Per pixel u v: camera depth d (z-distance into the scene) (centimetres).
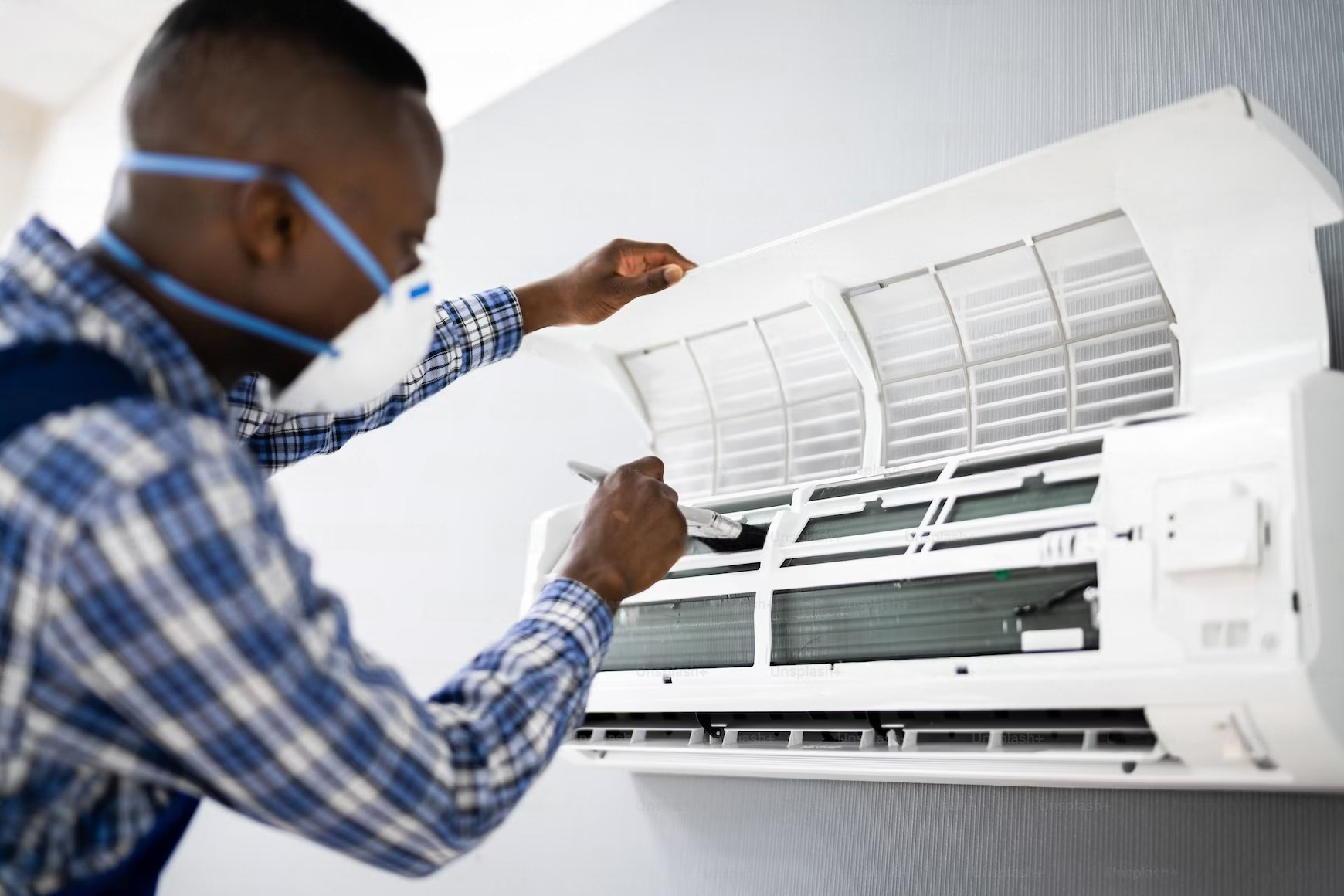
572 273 115
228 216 61
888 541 103
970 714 98
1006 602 92
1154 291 105
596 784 155
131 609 50
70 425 51
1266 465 80
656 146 183
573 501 175
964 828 117
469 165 217
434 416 205
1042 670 87
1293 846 96
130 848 61
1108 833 107
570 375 182
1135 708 85
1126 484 87
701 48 181
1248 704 77
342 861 191
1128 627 83
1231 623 78
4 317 56
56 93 371
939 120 145
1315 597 76
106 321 57
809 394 131
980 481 101
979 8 145
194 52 62
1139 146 89
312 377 69
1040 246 108
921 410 122
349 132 63
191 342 64
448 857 61
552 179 199
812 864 129
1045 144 133
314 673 54
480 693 65
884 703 98
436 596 193
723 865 137
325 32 63
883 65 154
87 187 345
